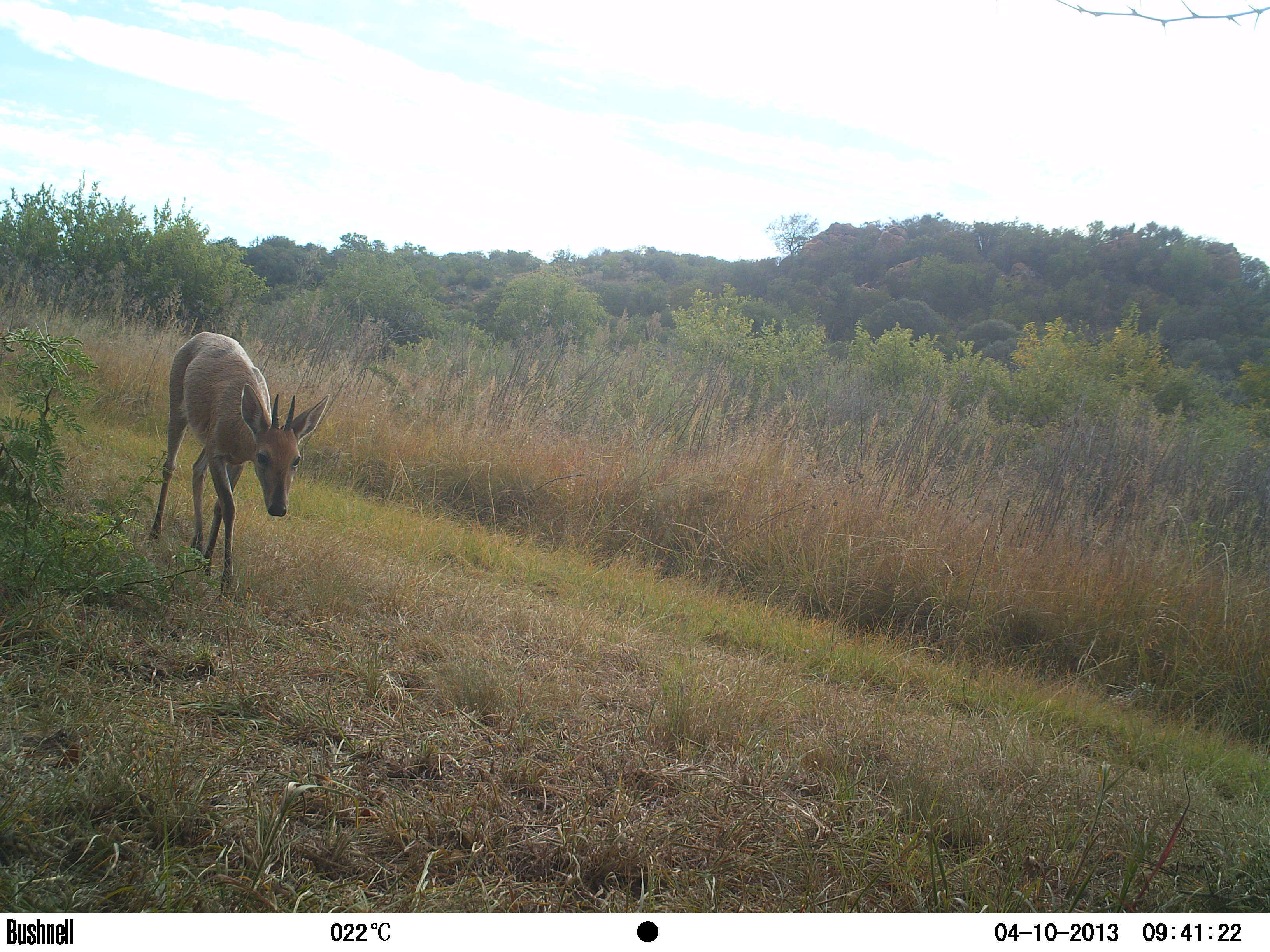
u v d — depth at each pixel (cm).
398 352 1536
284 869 257
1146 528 775
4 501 401
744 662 530
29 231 1602
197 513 540
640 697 439
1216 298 2788
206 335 589
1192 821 371
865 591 716
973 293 3834
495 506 858
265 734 336
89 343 1107
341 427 942
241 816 278
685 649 541
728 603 678
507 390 1070
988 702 549
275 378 1059
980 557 712
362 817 292
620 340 1780
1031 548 732
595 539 795
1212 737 542
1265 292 2695
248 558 520
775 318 3089
